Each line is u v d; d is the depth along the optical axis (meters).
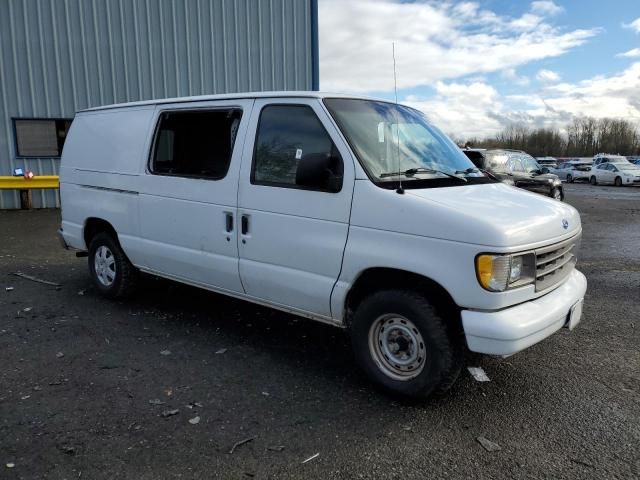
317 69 16.30
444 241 3.32
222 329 5.10
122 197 5.48
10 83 13.93
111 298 5.93
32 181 13.92
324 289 3.88
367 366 3.79
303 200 3.95
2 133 14.05
